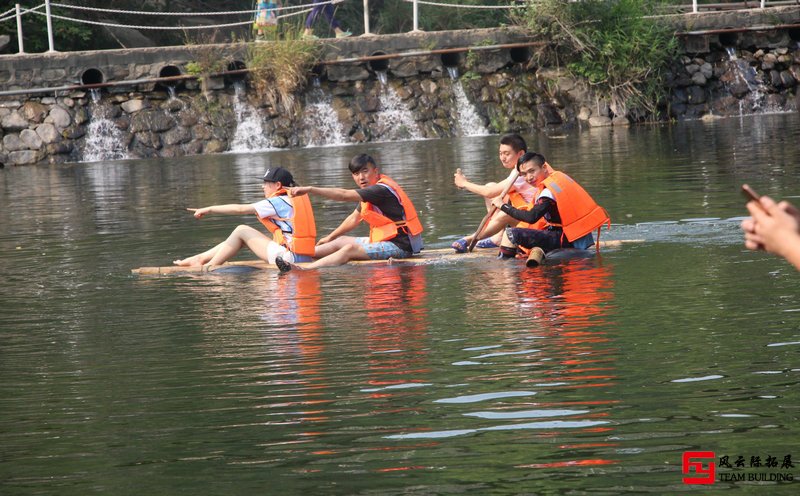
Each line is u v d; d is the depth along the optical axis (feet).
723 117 162.40
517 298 45.39
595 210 57.26
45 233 74.43
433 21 190.90
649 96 161.58
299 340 39.40
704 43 167.32
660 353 34.53
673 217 67.36
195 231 73.10
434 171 105.40
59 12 167.73
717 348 34.68
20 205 92.27
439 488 24.02
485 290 47.98
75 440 28.81
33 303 49.88
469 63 160.35
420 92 156.87
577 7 161.58
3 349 40.42
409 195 87.25
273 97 150.20
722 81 167.12
